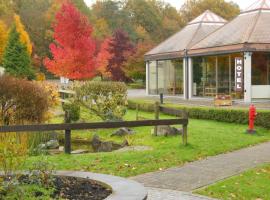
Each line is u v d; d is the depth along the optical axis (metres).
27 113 15.24
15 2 80.25
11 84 15.09
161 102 30.12
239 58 29.59
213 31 34.72
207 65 33.81
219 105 26.97
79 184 7.00
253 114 17.69
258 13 31.94
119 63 58.69
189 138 15.83
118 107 21.20
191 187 9.68
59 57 35.50
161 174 10.85
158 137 16.95
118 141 17.23
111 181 7.05
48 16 74.88
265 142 15.88
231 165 11.89
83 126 12.75
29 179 6.74
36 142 14.77
